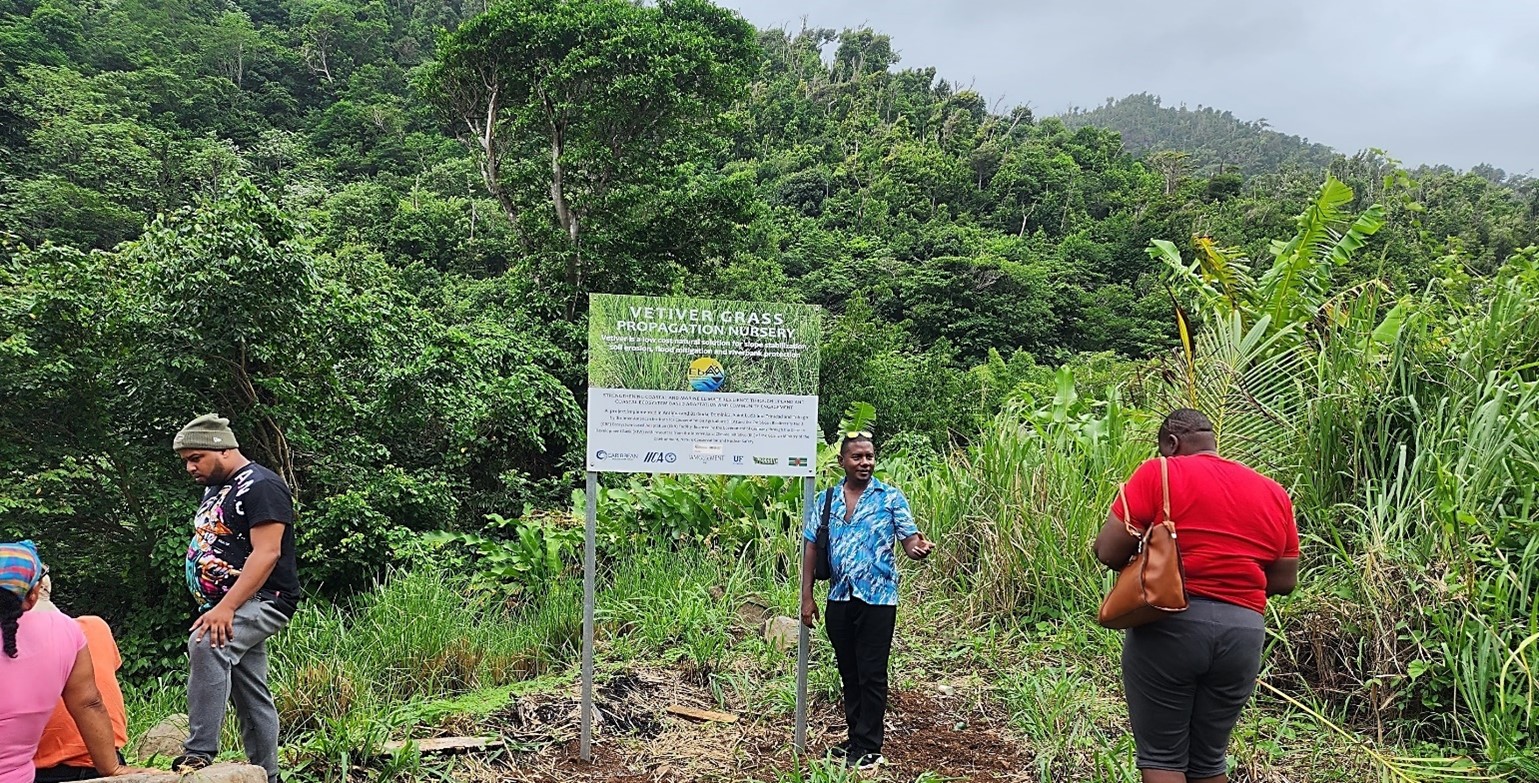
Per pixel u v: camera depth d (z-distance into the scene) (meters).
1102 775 3.71
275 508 3.37
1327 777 3.74
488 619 6.21
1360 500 5.26
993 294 47.34
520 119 21.36
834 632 4.01
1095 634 5.16
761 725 4.45
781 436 4.16
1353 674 4.30
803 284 48.31
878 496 3.97
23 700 2.61
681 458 4.09
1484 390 5.06
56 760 2.94
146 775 2.82
